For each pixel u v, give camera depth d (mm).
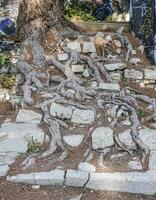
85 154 4488
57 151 4574
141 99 5633
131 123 5012
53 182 4078
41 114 5184
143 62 6531
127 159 4453
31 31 6543
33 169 4227
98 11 8508
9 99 6031
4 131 4879
